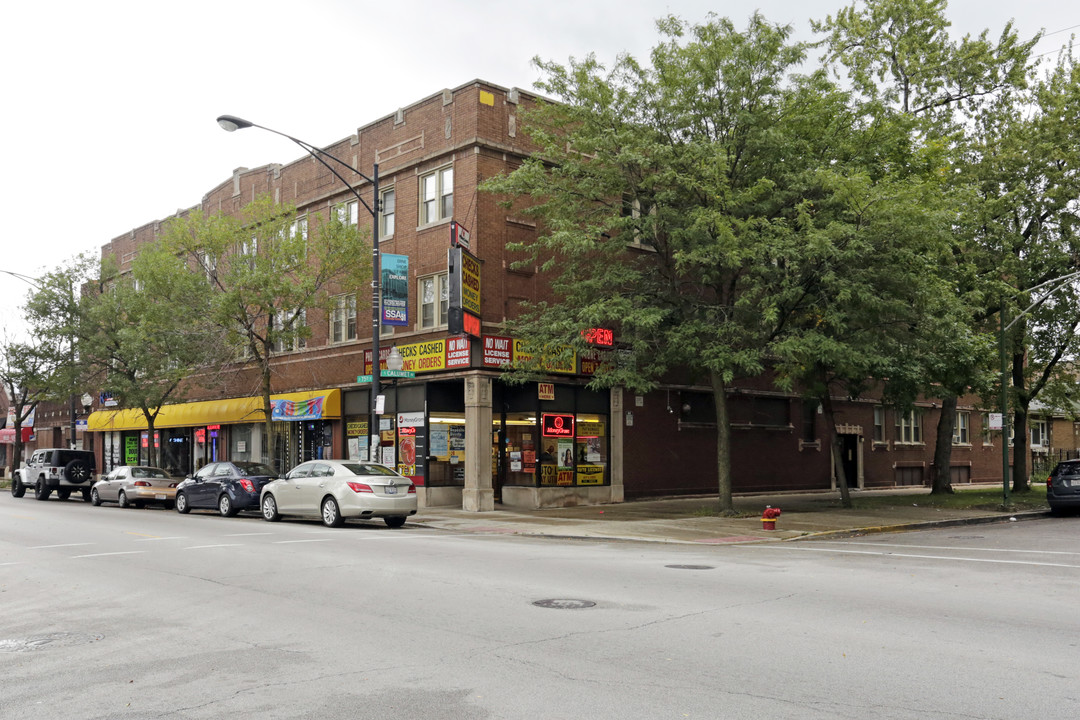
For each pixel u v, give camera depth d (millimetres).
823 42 26266
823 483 33781
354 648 7070
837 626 7879
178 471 37094
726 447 21766
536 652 6867
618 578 10930
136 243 41000
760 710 5363
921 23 27016
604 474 26172
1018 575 11500
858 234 18141
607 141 19531
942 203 19312
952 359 23484
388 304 22875
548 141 21125
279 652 6977
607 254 21656
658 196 19703
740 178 20359
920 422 39688
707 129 20500
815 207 20078
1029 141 26391
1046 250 26500
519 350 24250
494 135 24344
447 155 24922
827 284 19094
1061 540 16984
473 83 24172
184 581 10875
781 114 20078
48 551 14555
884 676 6156
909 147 21812
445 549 14398
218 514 24594
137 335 27734
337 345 28578
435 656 6762
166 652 7062
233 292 24359
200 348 26672
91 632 7945
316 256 26984
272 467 25125
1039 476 45938
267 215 26016
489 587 10102
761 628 7777
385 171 26969
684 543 16344
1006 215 26438
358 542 15555
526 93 25234
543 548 14922
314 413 28219
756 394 31125
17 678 6320
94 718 5328
